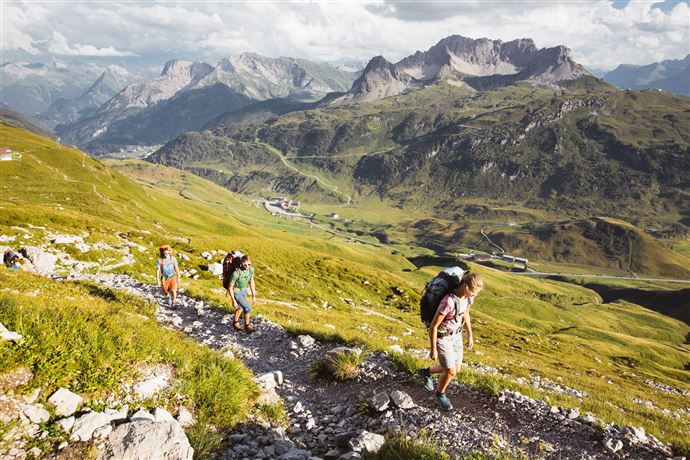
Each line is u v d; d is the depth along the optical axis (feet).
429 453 22.86
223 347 47.24
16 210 177.99
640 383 199.11
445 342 28.58
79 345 23.91
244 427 26.43
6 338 21.59
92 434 19.51
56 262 117.39
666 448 28.35
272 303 140.15
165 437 19.86
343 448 27.17
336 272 325.83
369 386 36.04
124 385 23.82
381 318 229.04
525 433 27.71
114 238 154.30
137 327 31.68
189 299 74.38
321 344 51.60
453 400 32.17
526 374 98.68
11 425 18.11
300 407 32.99
